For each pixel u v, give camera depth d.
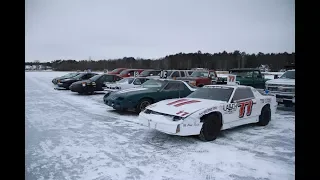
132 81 12.73
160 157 4.76
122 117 8.59
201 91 7.09
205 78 15.42
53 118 8.38
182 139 5.93
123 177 3.93
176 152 5.04
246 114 6.61
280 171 4.14
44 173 4.05
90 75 19.88
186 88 9.34
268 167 4.30
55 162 4.50
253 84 14.64
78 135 6.26
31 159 4.64
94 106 11.18
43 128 6.96
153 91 8.98
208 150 5.15
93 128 6.99
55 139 5.89
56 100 13.20
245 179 3.86
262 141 5.78
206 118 5.65
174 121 5.39
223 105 5.99
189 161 4.57
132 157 4.76
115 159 4.66
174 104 6.14
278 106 11.68
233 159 4.66
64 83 18.89
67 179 3.85
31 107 10.77
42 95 15.55
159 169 4.22
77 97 14.74
